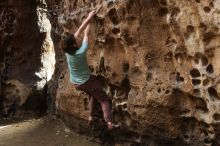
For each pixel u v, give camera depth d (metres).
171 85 5.61
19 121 8.44
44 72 8.91
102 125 6.61
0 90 8.67
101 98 5.90
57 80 8.16
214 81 5.17
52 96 8.41
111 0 5.96
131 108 6.04
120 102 6.28
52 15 7.90
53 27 8.00
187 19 5.27
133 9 5.78
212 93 5.29
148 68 5.84
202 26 5.16
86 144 6.82
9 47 8.72
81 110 6.85
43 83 8.78
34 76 8.80
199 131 5.59
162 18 5.60
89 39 6.51
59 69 8.04
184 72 5.50
